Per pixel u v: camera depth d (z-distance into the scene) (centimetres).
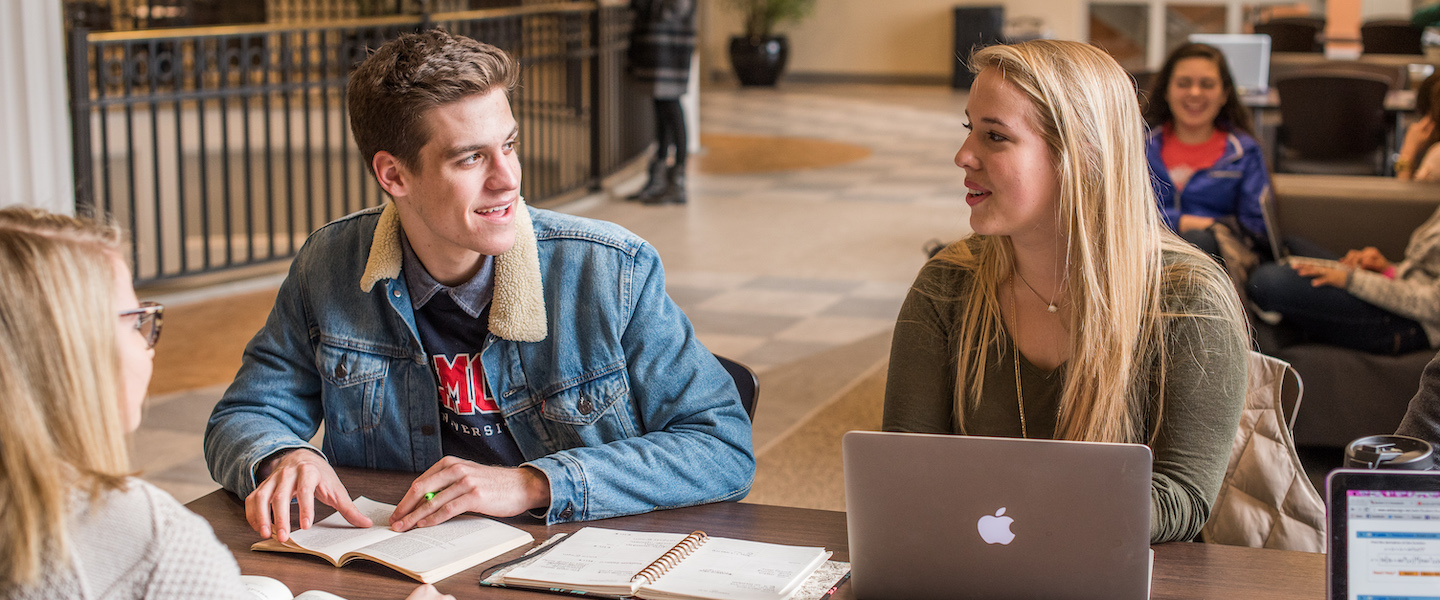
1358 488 109
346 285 184
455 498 155
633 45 817
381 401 184
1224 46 762
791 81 1838
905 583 131
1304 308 341
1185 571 141
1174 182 415
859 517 131
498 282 176
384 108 158
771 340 508
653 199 836
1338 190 399
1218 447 161
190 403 415
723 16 1833
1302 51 1057
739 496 174
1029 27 1705
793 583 136
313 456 168
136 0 1112
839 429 399
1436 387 159
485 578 140
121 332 107
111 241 107
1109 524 122
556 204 806
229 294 585
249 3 1166
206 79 1030
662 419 178
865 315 550
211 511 164
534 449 184
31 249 94
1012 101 157
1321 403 343
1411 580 109
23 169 485
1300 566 142
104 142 550
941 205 836
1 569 91
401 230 179
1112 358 161
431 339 182
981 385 176
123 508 96
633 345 180
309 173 644
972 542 127
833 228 755
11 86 478
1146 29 1681
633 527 158
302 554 148
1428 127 492
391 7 1182
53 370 93
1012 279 176
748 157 1079
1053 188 161
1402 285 331
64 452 94
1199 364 162
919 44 1783
